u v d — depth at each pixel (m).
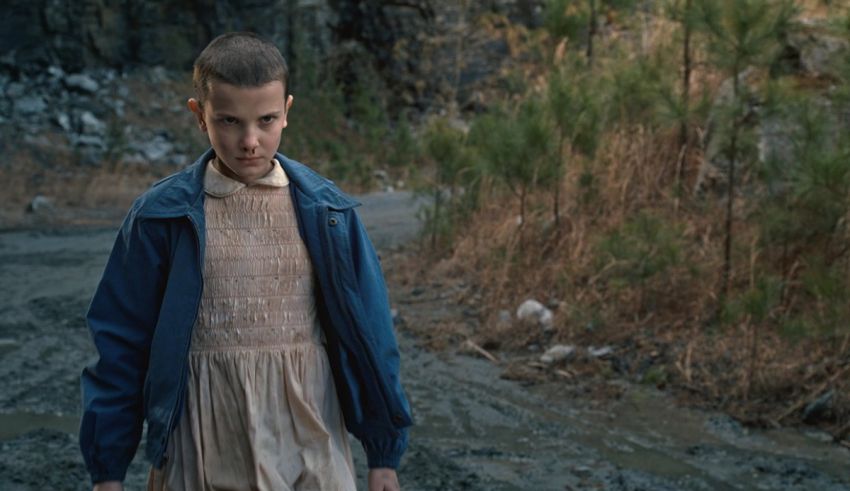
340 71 23.42
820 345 5.41
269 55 1.98
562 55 9.65
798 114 5.95
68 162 18.45
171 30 22.58
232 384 2.08
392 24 22.95
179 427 2.07
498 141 7.55
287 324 2.12
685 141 7.71
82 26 21.62
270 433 2.08
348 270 2.12
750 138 6.12
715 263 6.34
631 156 7.88
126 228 2.08
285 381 2.11
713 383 5.24
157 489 2.11
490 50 22.33
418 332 6.57
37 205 15.19
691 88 8.00
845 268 5.79
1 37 21.19
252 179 2.10
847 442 4.54
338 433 2.18
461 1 22.61
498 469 4.24
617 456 4.41
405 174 18.53
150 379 2.04
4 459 4.27
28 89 20.72
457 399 5.28
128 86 21.58
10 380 5.68
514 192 7.54
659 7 7.89
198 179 2.11
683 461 4.34
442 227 8.78
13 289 8.55
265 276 2.11
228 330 2.09
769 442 4.57
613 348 5.89
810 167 5.52
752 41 6.12
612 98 8.13
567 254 7.20
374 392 2.15
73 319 7.31
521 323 6.40
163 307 2.03
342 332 2.13
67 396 5.39
